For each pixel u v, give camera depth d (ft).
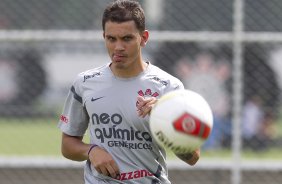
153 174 57.52
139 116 54.80
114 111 56.65
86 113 59.52
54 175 103.30
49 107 161.89
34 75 154.40
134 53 54.85
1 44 151.02
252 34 100.17
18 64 154.30
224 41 100.27
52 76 158.51
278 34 100.22
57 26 142.51
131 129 56.54
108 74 57.41
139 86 56.65
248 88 120.47
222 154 123.34
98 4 139.85
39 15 141.59
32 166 102.17
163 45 123.85
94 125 57.62
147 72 57.16
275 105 122.21
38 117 165.89
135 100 56.39
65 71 160.97
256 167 101.71
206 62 127.75
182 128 50.01
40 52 155.33
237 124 98.99
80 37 101.09
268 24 121.49
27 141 158.92
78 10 144.15
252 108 122.42
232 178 99.04
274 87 120.98
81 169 103.45
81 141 59.98
